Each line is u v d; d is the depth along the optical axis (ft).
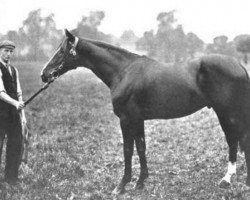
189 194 16.44
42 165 20.72
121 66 17.13
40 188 17.21
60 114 36.40
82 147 25.29
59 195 16.47
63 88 58.03
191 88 16.08
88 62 17.56
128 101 16.69
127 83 16.67
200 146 25.26
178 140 27.27
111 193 16.97
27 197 16.08
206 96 16.20
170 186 17.74
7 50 16.89
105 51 17.33
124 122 16.88
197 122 33.88
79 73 99.30
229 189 16.52
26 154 19.76
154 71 16.51
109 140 27.43
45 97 46.65
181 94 16.16
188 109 16.48
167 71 16.40
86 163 21.79
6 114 17.01
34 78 71.05
